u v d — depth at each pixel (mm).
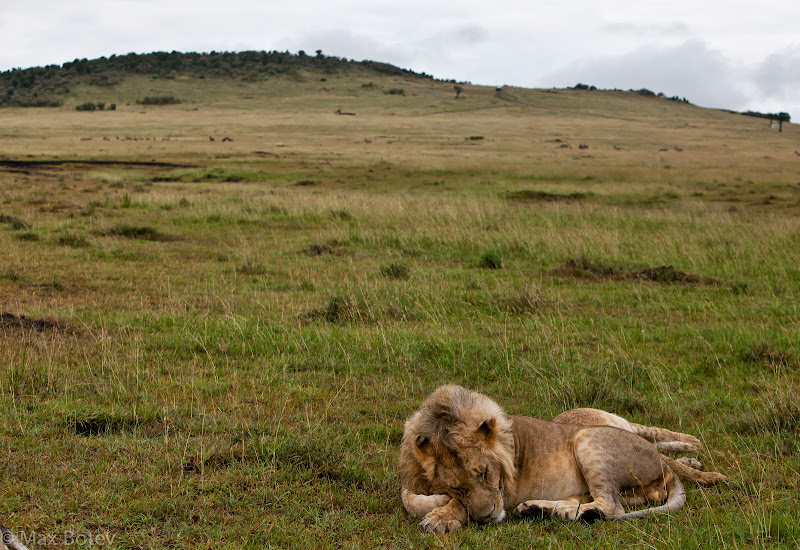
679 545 4105
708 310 11000
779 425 6191
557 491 4816
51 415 5820
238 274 13195
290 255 15461
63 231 17031
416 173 41844
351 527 4309
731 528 4363
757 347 8453
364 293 11008
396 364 7895
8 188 27641
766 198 31000
